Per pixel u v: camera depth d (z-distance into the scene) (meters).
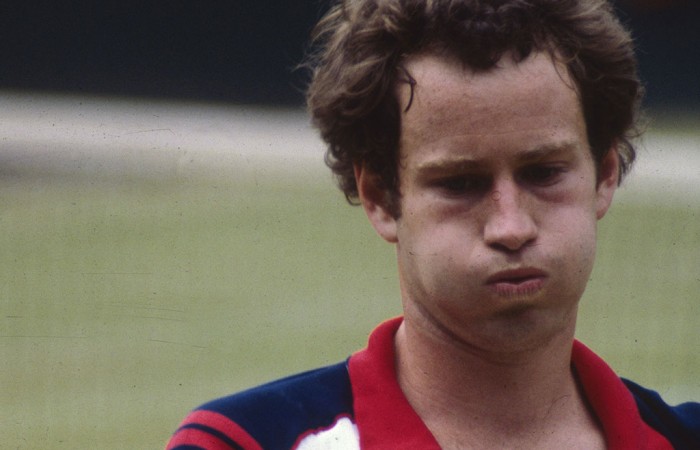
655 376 20.31
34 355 22.30
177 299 26.03
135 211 34.12
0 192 34.75
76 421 18.62
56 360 22.00
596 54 5.86
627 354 21.84
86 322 24.28
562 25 5.74
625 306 25.69
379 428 5.88
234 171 40.22
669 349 22.27
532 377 5.88
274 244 31.69
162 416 19.09
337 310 25.28
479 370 5.86
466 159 5.45
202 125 47.59
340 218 35.34
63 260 29.05
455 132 5.46
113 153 36.94
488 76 5.45
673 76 59.62
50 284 26.89
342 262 30.03
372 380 6.09
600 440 6.05
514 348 5.60
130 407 19.58
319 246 31.78
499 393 5.88
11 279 27.25
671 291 27.08
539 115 5.48
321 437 5.96
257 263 29.55
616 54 6.02
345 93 6.01
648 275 28.64
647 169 43.97
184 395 20.06
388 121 5.83
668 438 6.40
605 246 31.86
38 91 51.84
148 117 48.03
